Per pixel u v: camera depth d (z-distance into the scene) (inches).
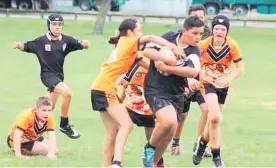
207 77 1061.1
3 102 1983.3
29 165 1035.3
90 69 2738.7
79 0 5502.0
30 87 2276.1
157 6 5698.8
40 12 5054.1
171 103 911.0
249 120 1754.4
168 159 1147.3
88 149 1245.7
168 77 906.7
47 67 1294.3
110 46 3508.9
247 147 1320.1
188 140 1406.3
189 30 900.6
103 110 959.0
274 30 4515.3
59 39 1298.0
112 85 948.6
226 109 1940.2
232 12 5270.7
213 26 1049.5
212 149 1027.3
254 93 2267.5
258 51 3508.9
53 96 1295.5
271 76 2684.5
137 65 1020.5
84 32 4188.0
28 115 1141.1
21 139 1148.5
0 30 4133.9
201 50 1053.2
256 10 5260.8
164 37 927.0
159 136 906.7
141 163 1086.4
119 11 5590.6
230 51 1056.8
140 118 1035.9
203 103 1144.8
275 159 1167.0
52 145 1146.7
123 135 929.5
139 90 1027.3
